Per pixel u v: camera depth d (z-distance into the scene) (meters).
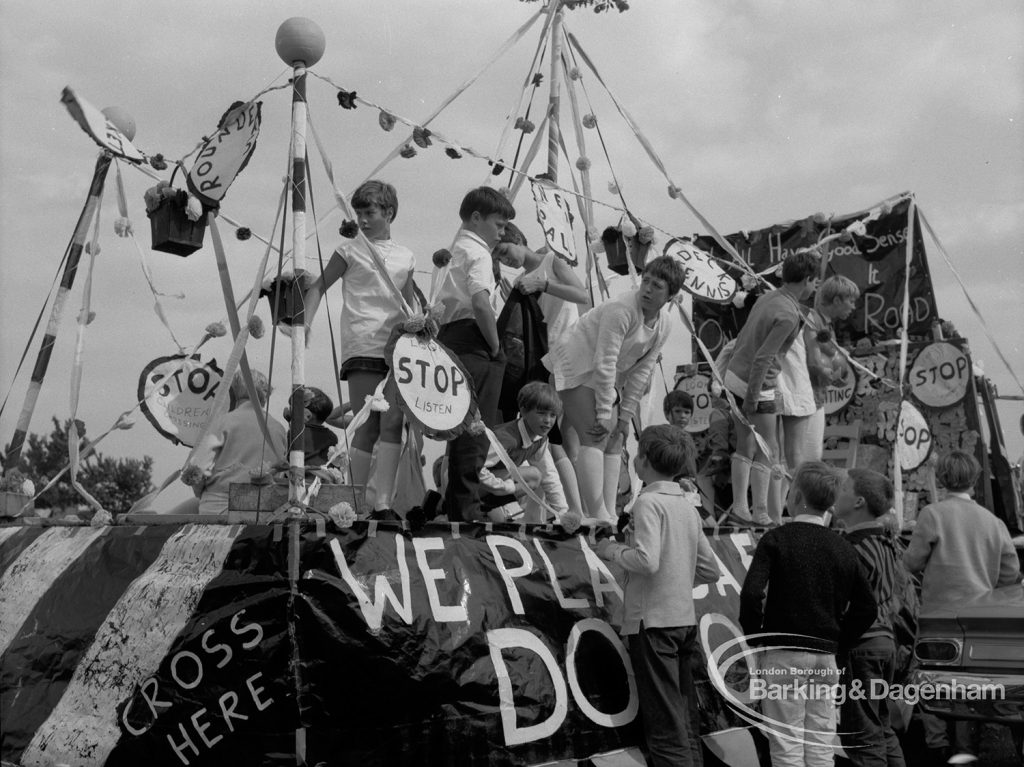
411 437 5.52
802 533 4.64
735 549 5.64
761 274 8.29
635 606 4.49
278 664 3.66
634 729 4.52
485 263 5.05
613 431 5.54
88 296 5.34
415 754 3.80
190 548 4.05
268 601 3.72
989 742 5.06
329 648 3.72
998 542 5.63
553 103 6.85
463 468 4.77
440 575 4.10
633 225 6.30
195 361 5.59
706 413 8.30
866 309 8.56
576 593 4.53
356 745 3.70
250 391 4.43
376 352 5.02
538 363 5.55
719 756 4.82
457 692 3.94
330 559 3.81
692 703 4.50
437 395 4.43
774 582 4.64
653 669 4.37
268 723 3.64
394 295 4.57
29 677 4.21
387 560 3.97
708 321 8.88
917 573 5.89
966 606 5.19
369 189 5.10
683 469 4.59
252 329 4.57
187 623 3.87
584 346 5.30
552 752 4.16
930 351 8.01
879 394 8.06
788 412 6.46
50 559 4.53
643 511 4.43
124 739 3.86
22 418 5.33
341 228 4.54
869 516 5.21
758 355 6.07
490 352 5.04
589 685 4.40
